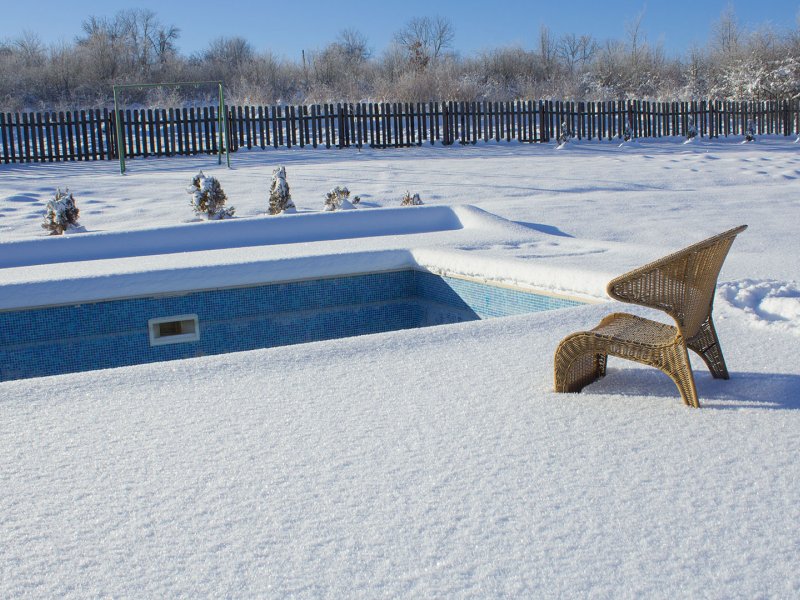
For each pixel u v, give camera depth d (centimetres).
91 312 582
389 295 683
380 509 230
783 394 313
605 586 189
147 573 199
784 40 3300
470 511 228
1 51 3991
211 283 609
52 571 200
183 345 613
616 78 3803
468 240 744
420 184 1312
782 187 1150
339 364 372
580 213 949
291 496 240
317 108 1994
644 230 825
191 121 1919
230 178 1423
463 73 3797
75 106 3294
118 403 325
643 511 226
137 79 3638
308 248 700
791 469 250
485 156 1812
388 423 298
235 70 3950
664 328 345
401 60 3925
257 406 319
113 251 738
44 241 720
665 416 299
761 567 196
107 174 1566
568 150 1955
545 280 554
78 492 245
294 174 1459
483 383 342
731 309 437
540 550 206
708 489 238
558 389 329
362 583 193
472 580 193
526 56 4034
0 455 275
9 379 568
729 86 3189
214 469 261
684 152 1916
